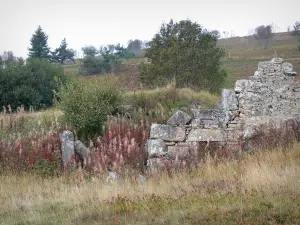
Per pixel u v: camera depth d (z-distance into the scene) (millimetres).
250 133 13188
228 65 57844
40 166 13031
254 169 10234
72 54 75250
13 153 13500
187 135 13031
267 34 84625
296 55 60719
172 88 18719
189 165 12164
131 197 9195
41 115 17984
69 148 13914
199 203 8148
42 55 66250
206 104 17547
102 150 13641
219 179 10148
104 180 11406
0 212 8750
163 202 8508
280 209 7262
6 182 11633
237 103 13375
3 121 16969
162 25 32375
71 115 15883
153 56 30844
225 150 12734
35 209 8852
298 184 8641
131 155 13352
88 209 8477
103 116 16031
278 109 13484
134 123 16109
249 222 6836
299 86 13617
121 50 72562
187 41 30859
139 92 19172
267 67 13602
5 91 29406
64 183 11719
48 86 31109
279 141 12625
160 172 11805
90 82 17406
